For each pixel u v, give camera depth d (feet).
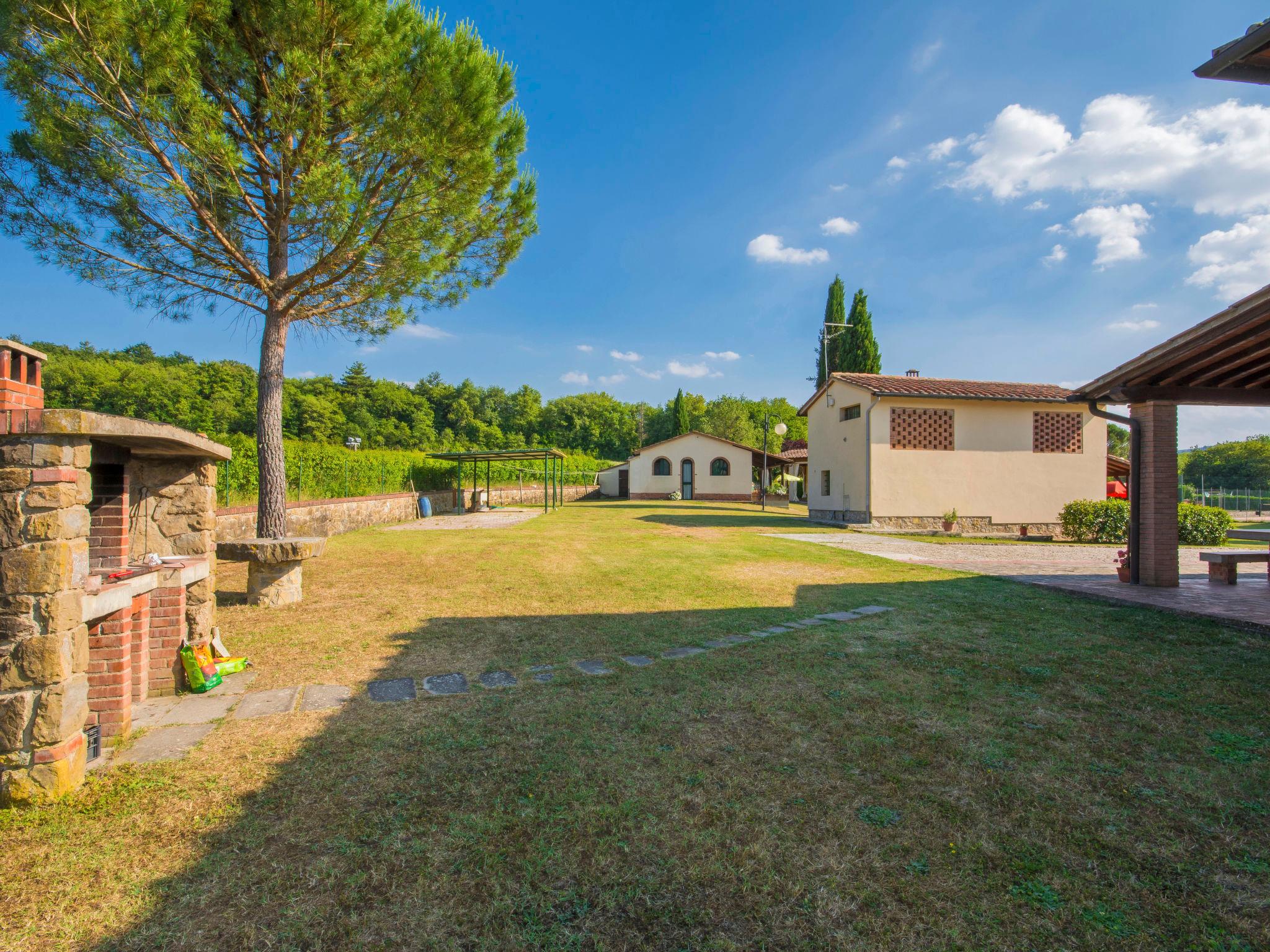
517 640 17.04
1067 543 46.88
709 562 31.63
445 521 60.39
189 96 19.63
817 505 63.62
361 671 14.47
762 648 16.08
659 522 58.70
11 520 8.39
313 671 14.47
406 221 24.91
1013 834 7.55
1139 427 24.14
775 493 106.11
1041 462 54.75
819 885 6.59
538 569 29.09
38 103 19.24
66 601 8.57
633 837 7.55
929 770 9.25
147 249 24.39
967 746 10.07
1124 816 7.94
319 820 7.97
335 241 23.86
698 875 6.79
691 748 10.08
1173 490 23.58
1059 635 16.94
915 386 55.67
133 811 8.18
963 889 6.52
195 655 13.04
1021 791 8.58
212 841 7.49
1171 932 5.84
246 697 12.75
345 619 19.34
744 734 10.61
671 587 24.86
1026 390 56.59
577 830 7.70
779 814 8.05
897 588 24.49
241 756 9.89
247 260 24.99
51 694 8.39
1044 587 24.11
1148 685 12.72
